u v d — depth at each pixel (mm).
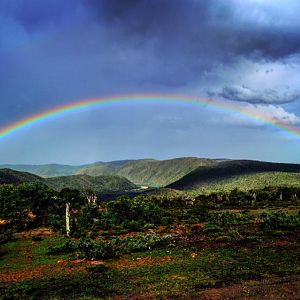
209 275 32812
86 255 44312
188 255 43562
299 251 42406
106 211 77562
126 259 43281
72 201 90438
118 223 72750
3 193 76750
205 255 42906
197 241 52875
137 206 76688
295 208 105938
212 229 62312
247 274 32500
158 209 80000
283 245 46875
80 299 27281
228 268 35219
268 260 38188
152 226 70062
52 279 34562
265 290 27500
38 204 78062
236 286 28906
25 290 30391
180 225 72188
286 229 61812
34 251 51000
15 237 63188
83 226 70500
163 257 43219
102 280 33188
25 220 74875
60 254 47812
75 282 32812
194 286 29500
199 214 88438
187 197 164375
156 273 34844
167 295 27375
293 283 29031
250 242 50000
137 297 27328
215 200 137625
